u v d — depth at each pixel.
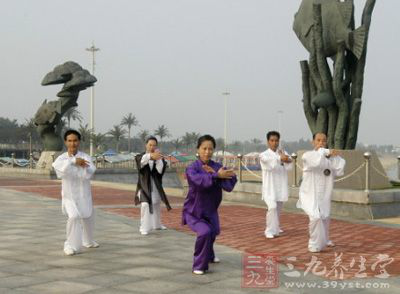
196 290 5.43
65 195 7.62
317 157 7.69
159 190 9.74
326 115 16.91
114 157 52.94
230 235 9.55
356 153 15.25
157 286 5.58
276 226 9.39
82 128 66.44
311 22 17.02
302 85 17.52
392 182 17.34
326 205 7.88
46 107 33.06
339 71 15.94
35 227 10.32
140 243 8.49
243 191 16.14
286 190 9.55
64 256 7.30
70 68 32.44
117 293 5.29
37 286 5.57
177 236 9.31
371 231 10.12
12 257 7.21
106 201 16.61
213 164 6.48
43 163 33.19
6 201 16.19
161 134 114.75
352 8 15.80
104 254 7.48
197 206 6.38
